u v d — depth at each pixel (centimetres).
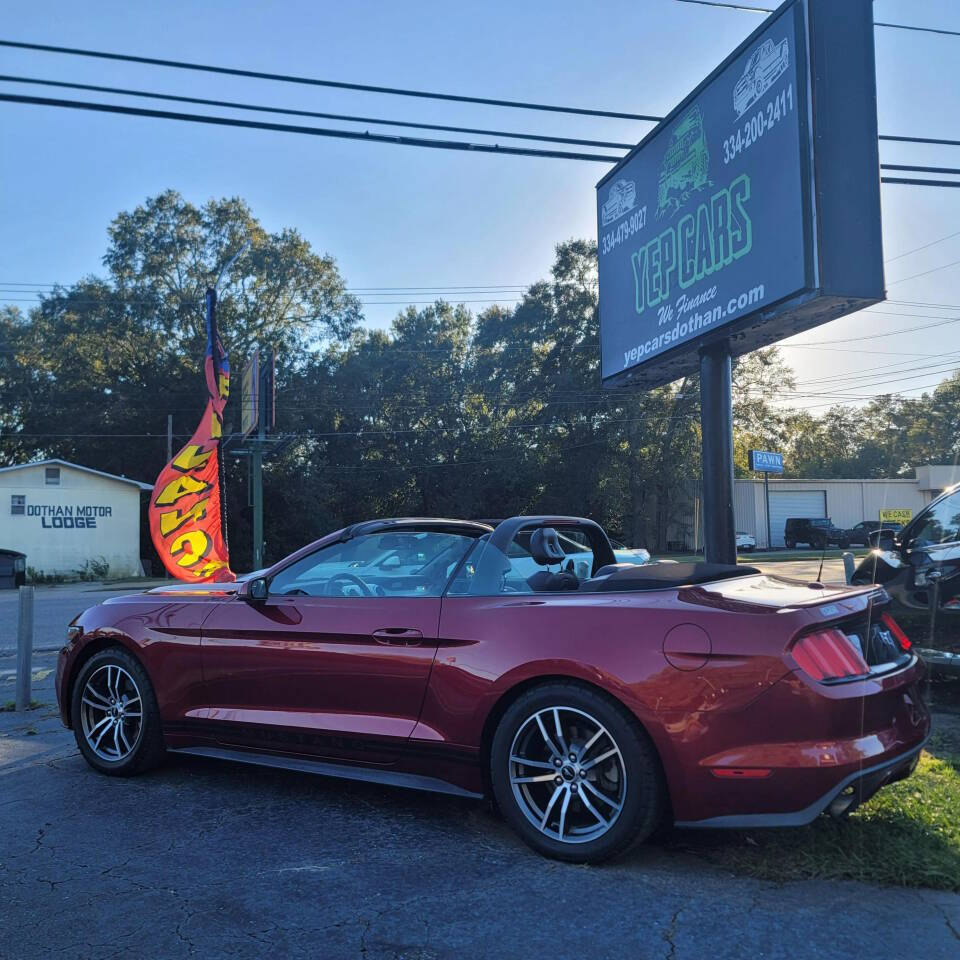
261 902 316
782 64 712
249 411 2850
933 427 7519
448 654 386
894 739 337
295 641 430
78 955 277
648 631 342
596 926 292
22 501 3381
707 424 814
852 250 680
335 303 4819
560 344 4753
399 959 273
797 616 328
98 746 491
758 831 370
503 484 4681
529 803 361
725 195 789
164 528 1552
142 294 4416
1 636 1266
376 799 439
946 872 317
